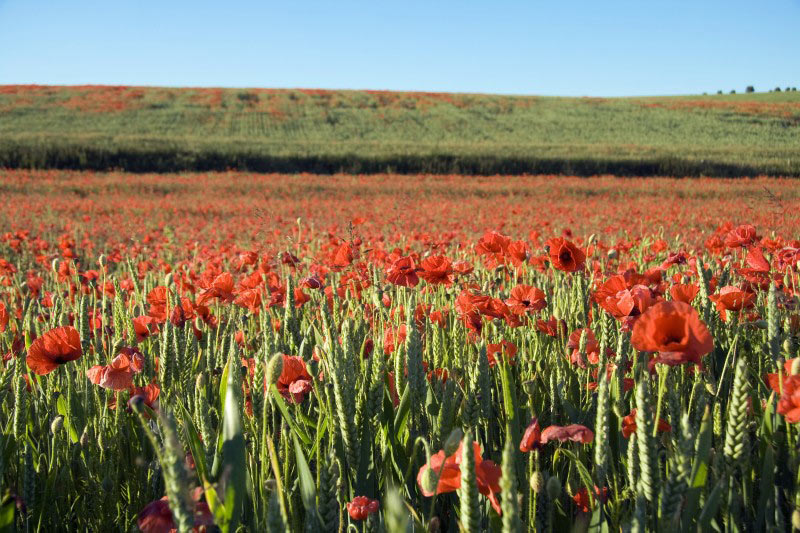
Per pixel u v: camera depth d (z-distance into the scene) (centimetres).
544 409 243
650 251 719
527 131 6325
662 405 208
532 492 167
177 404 223
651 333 157
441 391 240
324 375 202
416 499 198
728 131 6200
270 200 2748
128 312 322
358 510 158
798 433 171
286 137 5719
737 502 163
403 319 332
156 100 7081
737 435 155
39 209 2117
